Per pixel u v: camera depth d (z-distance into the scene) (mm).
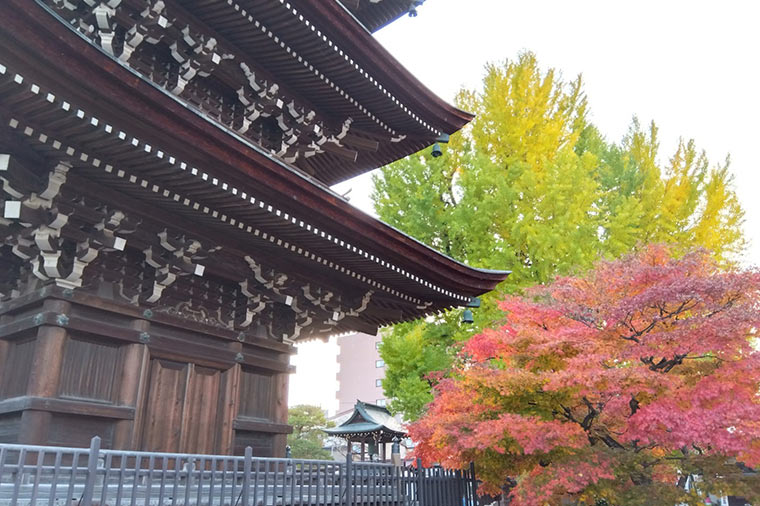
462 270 12422
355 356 78188
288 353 11648
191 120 7105
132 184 7797
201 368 9961
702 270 10922
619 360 10781
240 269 10320
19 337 8461
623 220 22000
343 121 13797
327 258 10844
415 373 20062
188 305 9898
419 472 10336
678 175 29844
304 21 10562
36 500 5750
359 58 11773
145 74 10188
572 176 20641
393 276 11664
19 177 7043
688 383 10258
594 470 9500
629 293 11172
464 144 24156
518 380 10562
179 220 9000
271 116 12641
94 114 6559
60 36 5828
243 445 10492
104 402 8398
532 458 10977
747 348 9773
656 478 10859
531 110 23688
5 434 7906
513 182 21750
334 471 8570
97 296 8422
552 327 12023
